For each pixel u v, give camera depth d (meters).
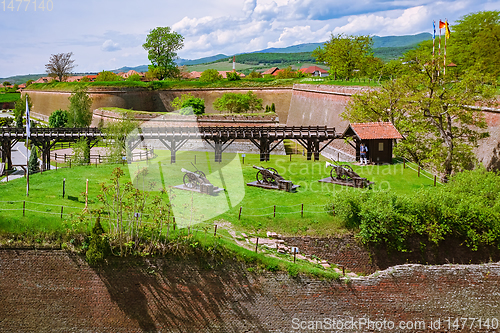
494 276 17.06
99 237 16.00
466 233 18.97
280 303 16.19
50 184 23.97
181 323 16.17
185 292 16.16
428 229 18.92
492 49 44.19
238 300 16.19
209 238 16.75
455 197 19.86
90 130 41.12
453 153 28.22
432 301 16.83
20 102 81.31
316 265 17.28
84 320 16.25
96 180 25.20
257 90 74.44
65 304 16.28
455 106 28.22
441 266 17.05
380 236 18.91
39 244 16.44
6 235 16.69
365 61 61.19
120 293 16.17
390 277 16.64
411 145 31.09
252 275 16.20
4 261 16.42
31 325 16.34
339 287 16.31
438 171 28.83
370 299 16.48
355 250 18.89
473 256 19.02
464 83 28.05
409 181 27.11
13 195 21.36
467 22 52.53
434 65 29.06
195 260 16.23
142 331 16.16
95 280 16.23
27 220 17.28
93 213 17.66
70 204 20.27
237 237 18.03
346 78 63.34
